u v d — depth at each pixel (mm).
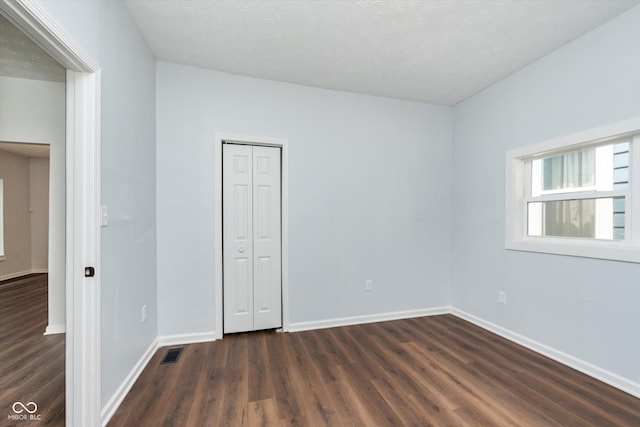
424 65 2631
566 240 2387
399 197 3344
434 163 3480
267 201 2949
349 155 3162
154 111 2529
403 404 1771
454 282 3473
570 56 2264
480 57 2498
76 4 1332
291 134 2963
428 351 2490
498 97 2908
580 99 2189
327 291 3076
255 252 2908
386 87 3057
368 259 3223
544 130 2459
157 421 1621
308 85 3012
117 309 1768
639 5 1856
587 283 2146
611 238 2127
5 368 2180
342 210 3133
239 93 2807
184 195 2656
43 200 5832
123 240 1859
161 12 1954
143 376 2080
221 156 2797
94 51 1496
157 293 2578
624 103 1927
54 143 2971
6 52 2471
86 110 1496
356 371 2156
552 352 2365
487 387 1951
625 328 1925
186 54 2480
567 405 1763
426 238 3441
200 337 2682
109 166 1665
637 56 1865
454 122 3516
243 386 1959
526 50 2389
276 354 2432
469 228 3262
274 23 2074
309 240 3020
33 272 5754
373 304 3236
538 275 2502
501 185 2863
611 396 1856
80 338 1483
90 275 1487
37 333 2834
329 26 2107
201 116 2701
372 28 2129
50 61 2629
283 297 2947
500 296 2857
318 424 1602
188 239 2664
